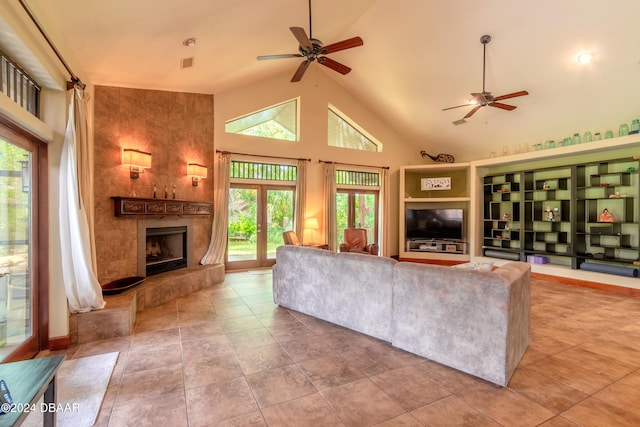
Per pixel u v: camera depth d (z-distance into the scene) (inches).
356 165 289.4
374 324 116.6
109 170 155.0
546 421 71.2
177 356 102.7
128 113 166.1
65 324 109.0
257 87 243.6
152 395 80.8
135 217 164.9
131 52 132.1
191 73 175.2
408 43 204.4
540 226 239.9
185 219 201.8
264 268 253.3
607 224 204.2
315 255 136.9
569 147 204.1
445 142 293.6
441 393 82.2
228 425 69.8
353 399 79.5
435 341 98.6
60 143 108.8
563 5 145.6
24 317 101.0
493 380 86.7
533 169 233.3
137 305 142.4
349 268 124.0
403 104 266.5
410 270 104.3
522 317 99.7
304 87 265.6
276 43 180.5
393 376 90.6
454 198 280.8
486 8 162.4
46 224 106.7
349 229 263.4
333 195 272.1
